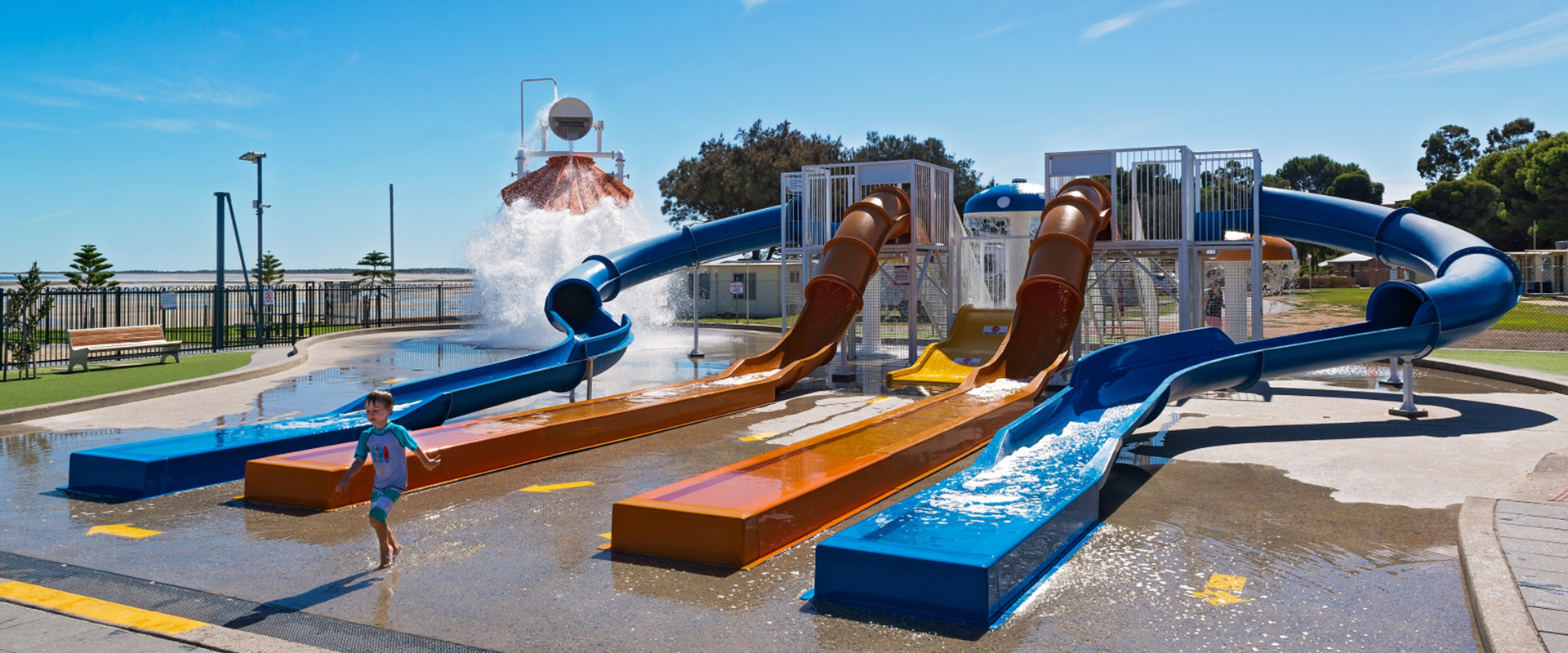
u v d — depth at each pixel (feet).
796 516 22.61
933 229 64.85
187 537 23.09
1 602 18.13
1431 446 33.76
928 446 30.73
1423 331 39.58
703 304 140.77
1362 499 26.13
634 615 17.48
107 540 22.88
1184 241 53.52
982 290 85.46
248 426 33.45
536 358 46.70
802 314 58.29
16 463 32.55
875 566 17.53
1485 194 243.60
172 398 49.57
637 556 21.31
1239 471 30.01
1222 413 42.11
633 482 29.60
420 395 40.45
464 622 17.16
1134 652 15.37
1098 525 23.54
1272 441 35.24
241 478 29.89
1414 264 52.24
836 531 23.47
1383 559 20.47
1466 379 54.54
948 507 20.86
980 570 16.61
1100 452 26.23
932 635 16.24
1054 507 20.88
